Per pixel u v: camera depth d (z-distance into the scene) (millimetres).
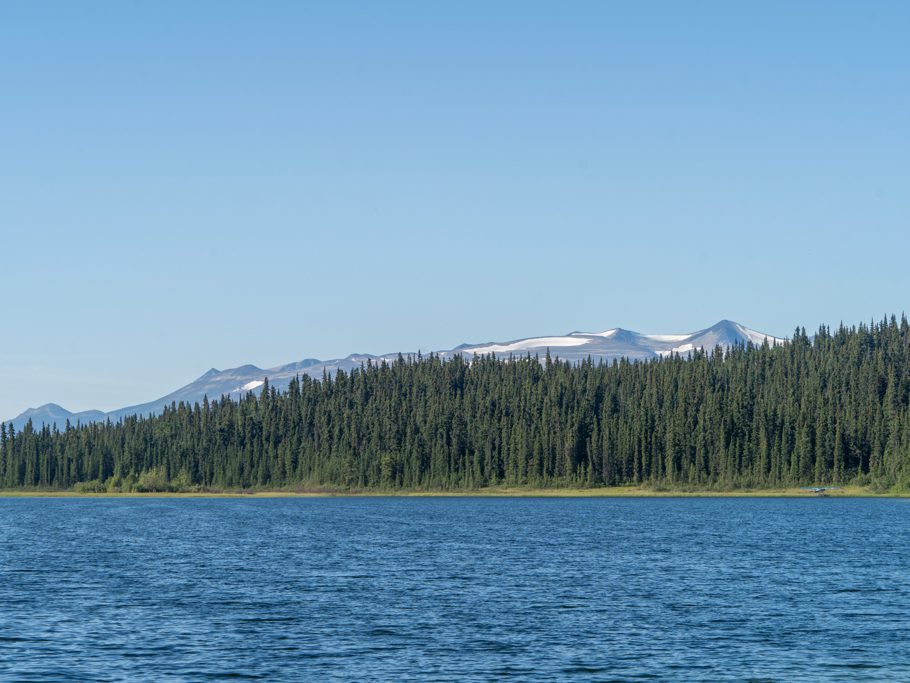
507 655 53594
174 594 75438
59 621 63344
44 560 103125
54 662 52219
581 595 74375
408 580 83812
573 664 51656
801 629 60406
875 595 74438
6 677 49281
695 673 49938
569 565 95812
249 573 89688
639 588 78438
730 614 65688
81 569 93750
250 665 51531
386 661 52344
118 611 67312
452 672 50125
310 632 59656
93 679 48938
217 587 79500
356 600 72062
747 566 94688
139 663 52000
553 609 67750
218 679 48906
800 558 102625
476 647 55500
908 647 55469
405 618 64250
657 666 51281
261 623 62594
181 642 56844
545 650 54719
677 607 68625
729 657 53156
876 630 60156
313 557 104938
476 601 71438
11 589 78500
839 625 61750
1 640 57375
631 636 58344
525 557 104062
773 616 64938
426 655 53625
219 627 61188
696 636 58375
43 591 77312
